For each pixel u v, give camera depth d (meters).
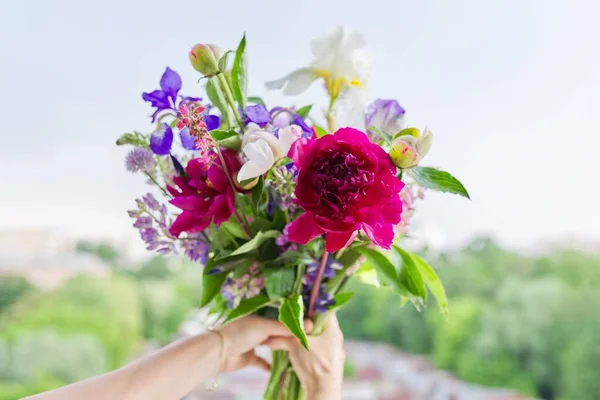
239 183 0.71
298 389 0.87
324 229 0.63
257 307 0.78
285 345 0.84
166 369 0.75
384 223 0.65
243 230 0.78
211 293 0.83
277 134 0.72
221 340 0.79
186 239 0.79
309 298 0.83
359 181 0.63
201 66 0.73
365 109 0.81
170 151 0.74
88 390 0.71
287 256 0.76
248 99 0.84
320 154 0.65
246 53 0.77
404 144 0.67
